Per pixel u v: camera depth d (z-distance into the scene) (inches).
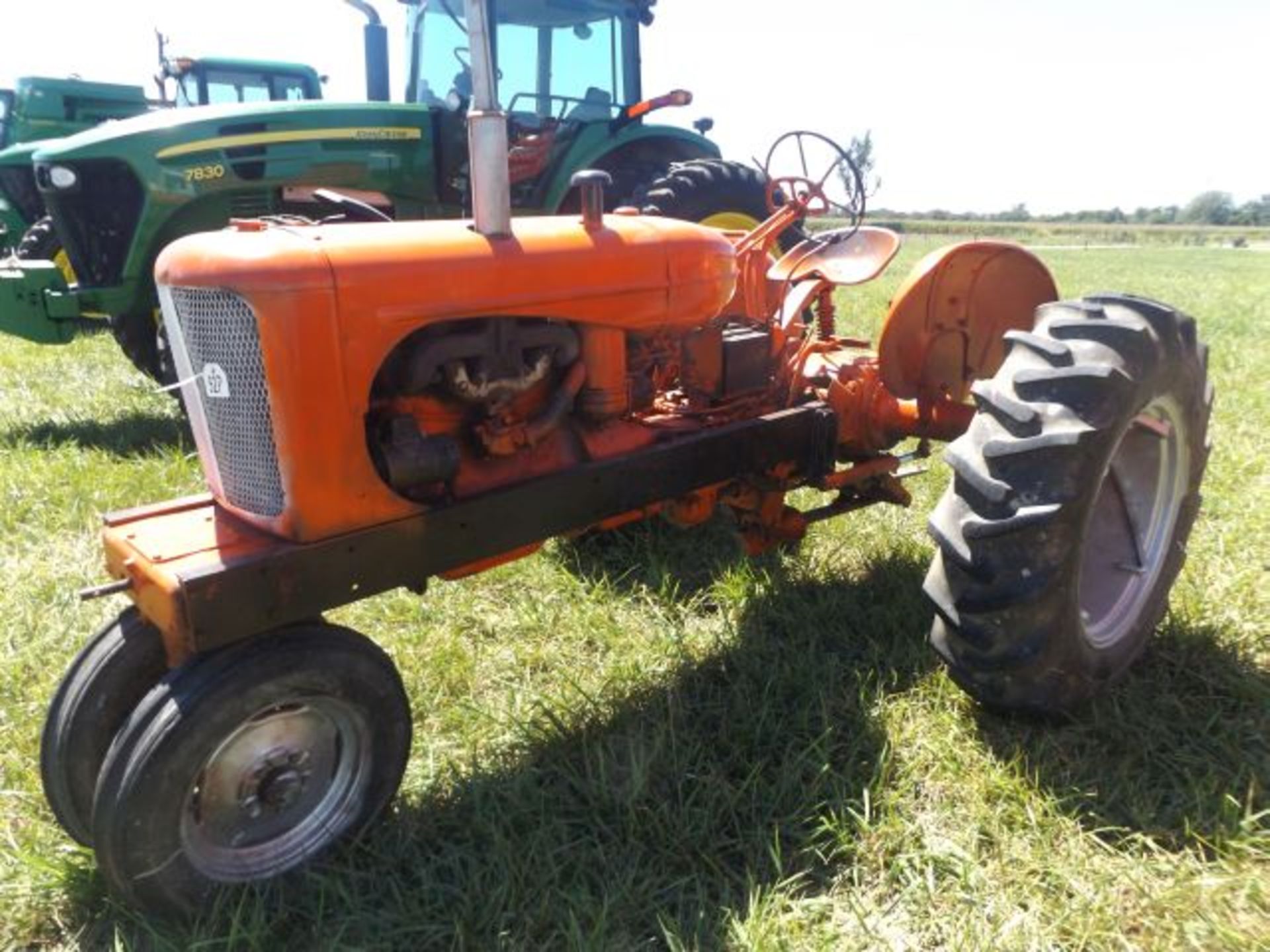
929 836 85.5
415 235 82.7
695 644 119.3
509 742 99.7
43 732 81.7
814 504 165.3
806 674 110.0
